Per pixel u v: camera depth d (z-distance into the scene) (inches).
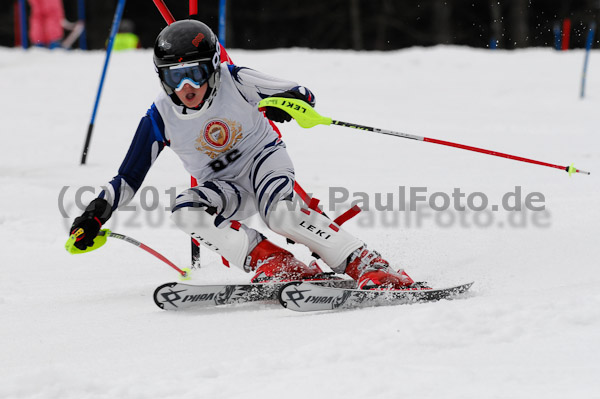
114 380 336.5
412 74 2027.6
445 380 310.5
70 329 436.1
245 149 510.3
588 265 531.5
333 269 485.1
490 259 571.2
